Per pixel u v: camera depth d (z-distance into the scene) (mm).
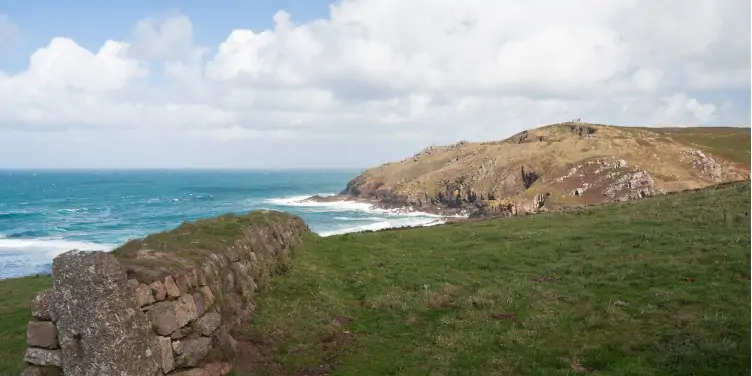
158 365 9039
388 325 14383
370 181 141250
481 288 17078
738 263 16062
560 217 30688
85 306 8273
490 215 86125
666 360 10773
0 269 48000
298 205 124000
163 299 9633
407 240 26500
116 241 65125
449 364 11531
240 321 12656
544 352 11750
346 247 24375
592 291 15633
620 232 23078
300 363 11641
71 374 8250
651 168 97688
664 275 16078
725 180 100438
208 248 13203
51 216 96500
